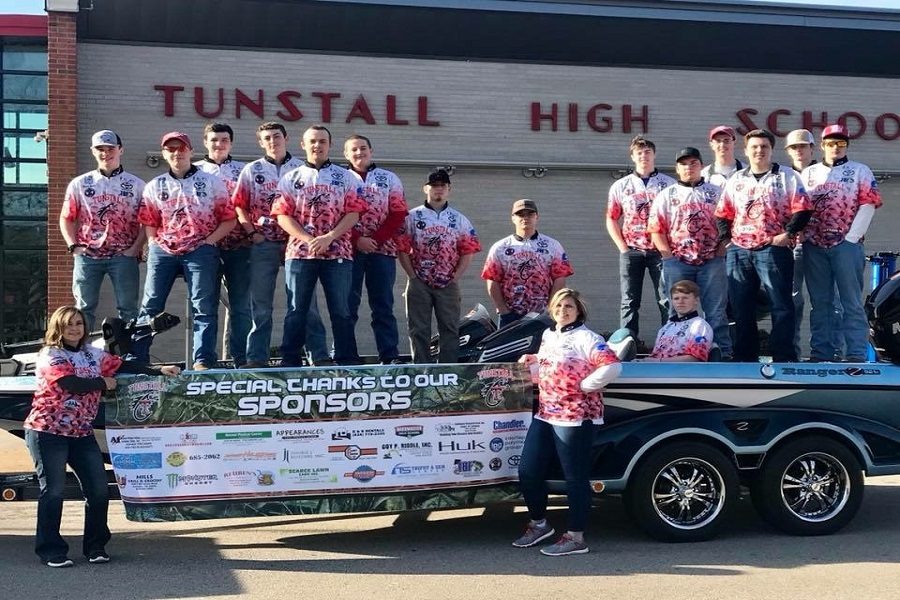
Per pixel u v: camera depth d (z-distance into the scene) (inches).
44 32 548.1
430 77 517.0
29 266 555.5
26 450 358.6
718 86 546.9
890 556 229.9
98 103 479.5
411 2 510.3
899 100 563.2
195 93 489.4
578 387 224.4
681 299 257.9
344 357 255.3
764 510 249.8
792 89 553.6
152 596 197.2
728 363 247.1
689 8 541.3
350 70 507.5
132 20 479.5
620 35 535.2
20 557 231.1
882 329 264.7
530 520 262.1
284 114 498.9
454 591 201.0
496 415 235.8
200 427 224.2
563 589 201.9
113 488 235.3
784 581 207.8
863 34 557.9
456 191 521.7
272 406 225.6
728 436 242.7
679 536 241.8
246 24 492.7
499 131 524.7
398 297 505.0
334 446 226.7
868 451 251.0
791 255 268.8
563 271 296.7
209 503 223.6
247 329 279.9
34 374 252.7
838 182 269.9
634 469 240.8
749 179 269.0
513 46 524.1
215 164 295.0
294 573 216.1
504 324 298.0
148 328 237.3
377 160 510.6
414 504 229.8
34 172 555.2
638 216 313.3
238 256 277.6
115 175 269.0
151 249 257.1
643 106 539.2
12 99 552.4
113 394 224.1
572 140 532.7
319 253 248.4
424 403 231.0
